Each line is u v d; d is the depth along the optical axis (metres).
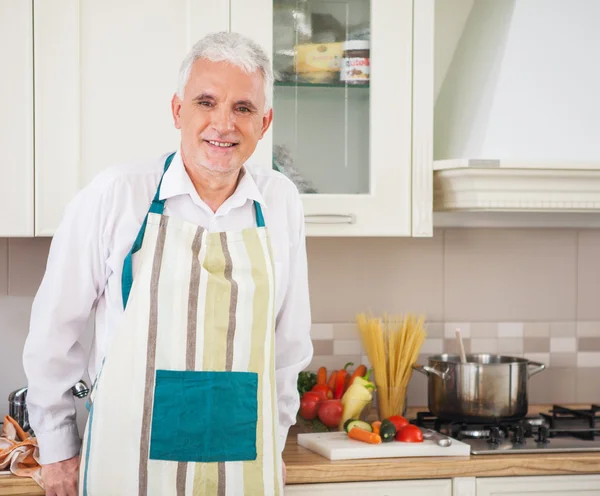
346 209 2.34
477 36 2.61
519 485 2.13
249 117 1.77
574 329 2.81
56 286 1.80
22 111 2.15
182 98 1.79
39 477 1.92
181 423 1.79
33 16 2.15
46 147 2.17
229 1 2.26
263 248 1.88
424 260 2.73
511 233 2.77
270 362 1.87
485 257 2.76
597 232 2.81
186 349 1.79
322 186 2.36
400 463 2.08
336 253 2.68
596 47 2.47
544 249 2.79
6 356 2.50
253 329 1.84
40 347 1.81
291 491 2.05
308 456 2.14
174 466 1.79
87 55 2.19
